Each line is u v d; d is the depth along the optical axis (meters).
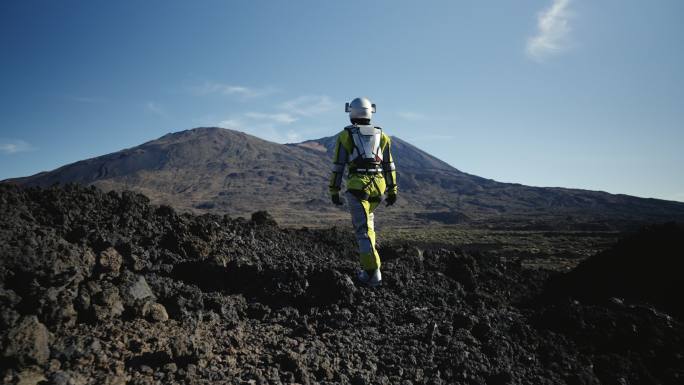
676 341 6.05
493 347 5.24
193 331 4.82
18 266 4.76
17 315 3.96
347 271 7.16
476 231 89.12
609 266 10.30
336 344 4.96
